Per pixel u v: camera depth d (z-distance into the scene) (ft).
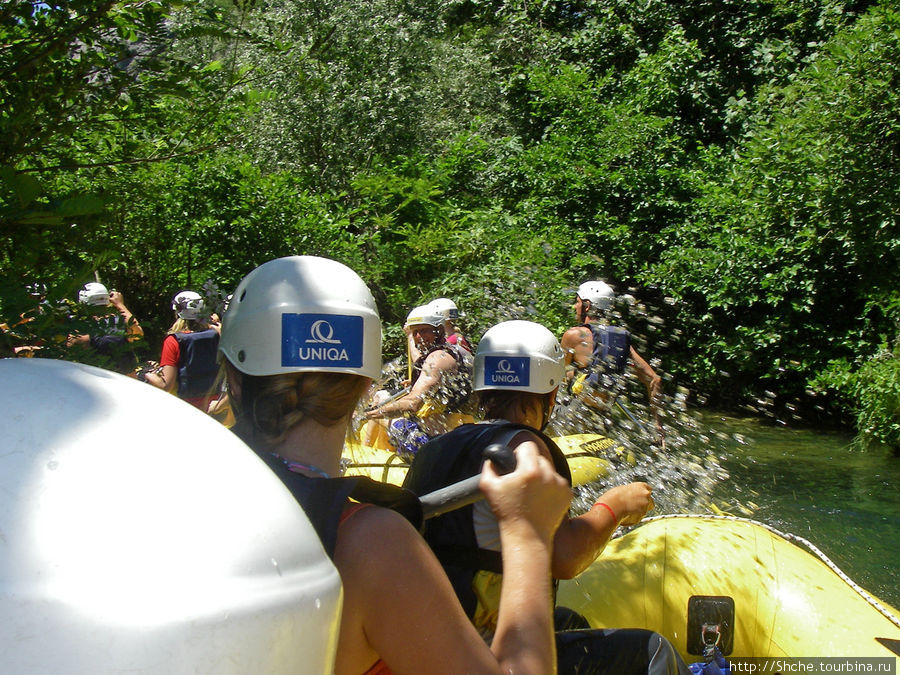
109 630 2.62
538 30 59.06
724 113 51.42
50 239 8.06
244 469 3.16
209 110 10.50
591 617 10.66
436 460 7.17
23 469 2.82
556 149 47.29
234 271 36.63
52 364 3.33
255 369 4.74
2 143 8.36
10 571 2.65
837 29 45.14
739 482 25.50
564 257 42.52
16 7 8.34
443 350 18.86
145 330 36.60
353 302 4.85
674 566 10.93
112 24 8.79
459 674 3.88
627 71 54.90
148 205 32.73
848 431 36.37
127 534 2.75
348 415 4.88
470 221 43.37
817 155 38.70
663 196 45.78
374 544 3.93
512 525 4.58
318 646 3.08
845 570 18.42
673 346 42.55
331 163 47.24
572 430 20.31
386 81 48.88
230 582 2.83
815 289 39.93
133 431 3.02
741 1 53.47
